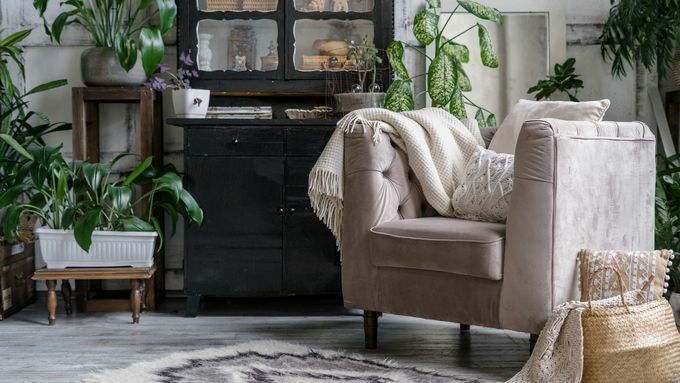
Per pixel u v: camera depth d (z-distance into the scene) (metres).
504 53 4.24
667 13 3.88
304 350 2.99
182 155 4.25
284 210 3.71
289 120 3.68
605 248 2.79
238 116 4.02
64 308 3.94
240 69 4.12
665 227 3.35
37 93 4.20
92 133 4.12
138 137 4.23
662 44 3.94
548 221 2.58
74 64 4.20
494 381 2.62
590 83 4.31
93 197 3.95
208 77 4.11
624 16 3.93
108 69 3.87
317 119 3.68
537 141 2.59
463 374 2.71
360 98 3.87
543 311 2.58
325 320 3.65
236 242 3.72
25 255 3.97
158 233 3.68
